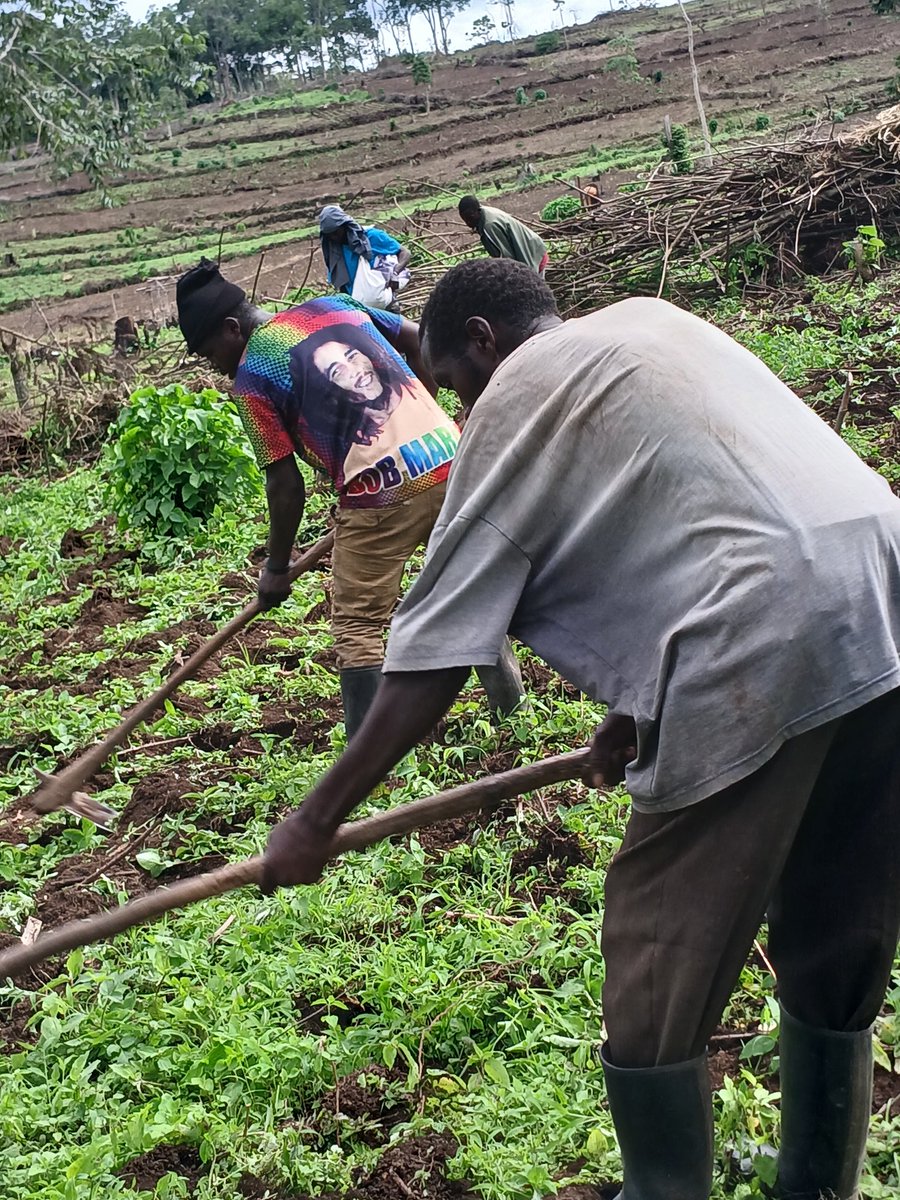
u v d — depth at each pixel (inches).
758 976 124.0
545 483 84.9
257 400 166.9
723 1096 103.3
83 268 1825.8
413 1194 105.5
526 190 1572.3
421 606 87.1
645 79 2397.9
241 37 4067.4
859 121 1553.9
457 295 98.8
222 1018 126.6
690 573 81.2
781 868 83.7
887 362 357.7
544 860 152.9
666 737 81.2
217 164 2452.0
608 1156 103.7
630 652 85.0
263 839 165.6
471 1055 120.8
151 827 178.7
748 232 517.3
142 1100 121.8
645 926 85.0
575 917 137.8
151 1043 126.6
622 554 84.4
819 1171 93.5
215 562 312.2
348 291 292.8
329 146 2450.8
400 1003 128.0
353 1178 109.0
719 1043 117.5
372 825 90.5
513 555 85.9
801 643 77.5
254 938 142.2
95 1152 109.4
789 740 79.5
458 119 2439.7
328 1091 119.0
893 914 88.8
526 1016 123.1
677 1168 87.5
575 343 86.7
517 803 163.2
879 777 86.4
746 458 80.8
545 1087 111.0
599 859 146.2
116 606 294.8
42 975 147.5
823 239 526.9
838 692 77.7
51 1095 122.2
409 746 86.5
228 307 171.6
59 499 435.2
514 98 2568.9
